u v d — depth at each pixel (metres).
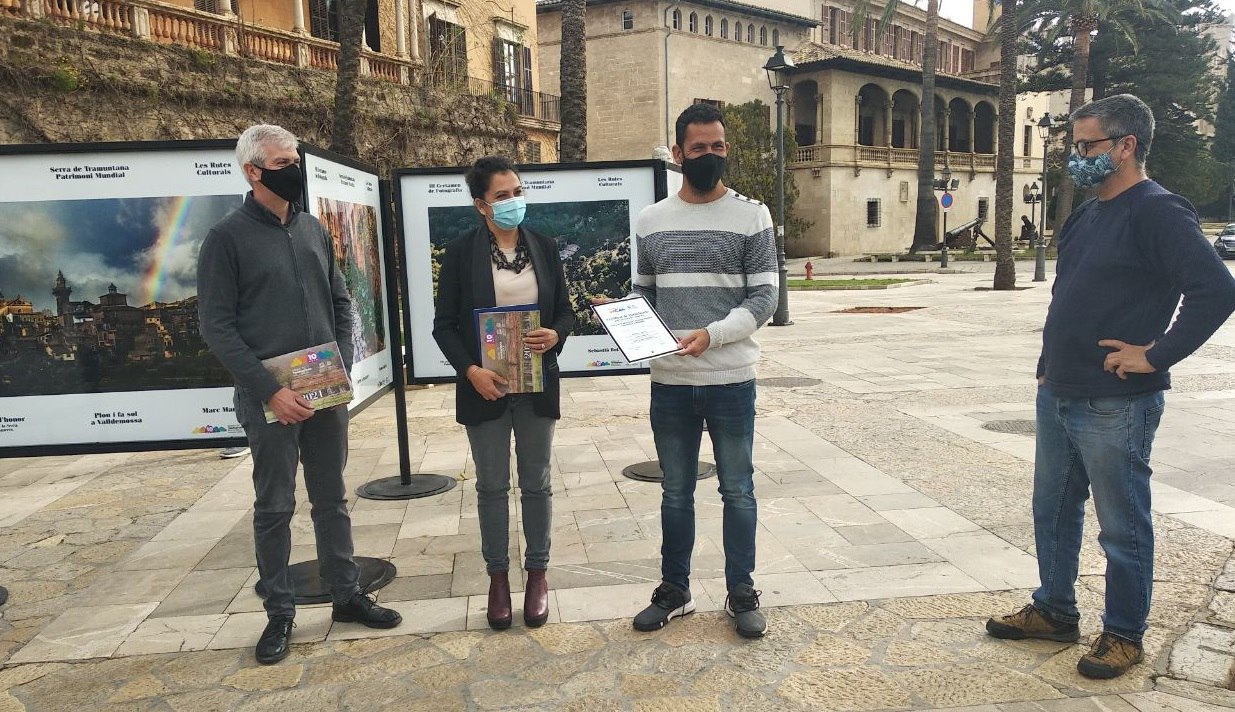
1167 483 4.99
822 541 4.21
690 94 36.72
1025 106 51.50
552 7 36.81
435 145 20.97
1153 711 2.65
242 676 3.02
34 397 3.79
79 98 13.16
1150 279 2.77
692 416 3.28
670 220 3.23
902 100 45.50
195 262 3.75
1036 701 2.73
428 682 2.94
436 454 6.34
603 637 3.25
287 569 3.26
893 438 6.39
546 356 3.39
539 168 5.18
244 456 6.46
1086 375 2.88
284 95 16.56
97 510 5.14
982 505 4.71
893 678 2.89
